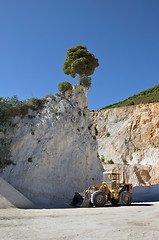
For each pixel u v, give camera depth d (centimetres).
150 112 4412
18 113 1883
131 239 563
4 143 1673
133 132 4472
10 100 1972
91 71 2536
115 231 650
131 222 798
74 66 2400
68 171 1780
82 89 2350
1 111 1836
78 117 2111
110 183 1532
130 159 4247
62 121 1953
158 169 3750
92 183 1884
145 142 4250
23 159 1634
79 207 1387
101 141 4794
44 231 641
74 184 1764
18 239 550
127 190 1575
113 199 1520
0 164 1574
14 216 885
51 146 1780
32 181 1552
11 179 1509
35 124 1855
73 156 1867
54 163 1728
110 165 3828
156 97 5459
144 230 668
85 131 2078
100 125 5069
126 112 4869
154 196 2245
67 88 2255
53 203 1482
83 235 601
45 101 2095
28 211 1050
